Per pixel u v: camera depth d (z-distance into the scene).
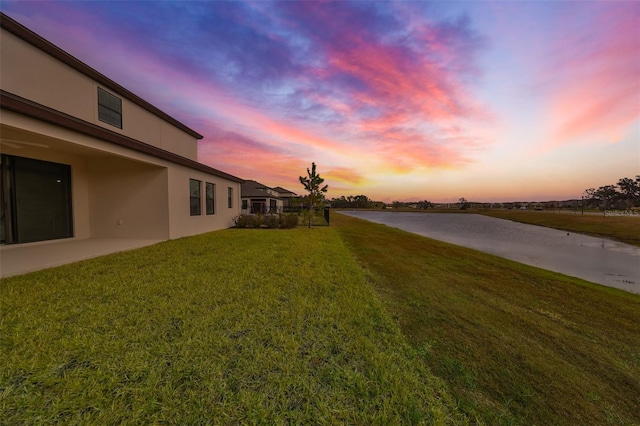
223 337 2.41
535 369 2.26
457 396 1.84
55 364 1.96
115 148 6.43
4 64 6.32
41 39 6.81
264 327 2.64
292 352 2.20
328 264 5.54
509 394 1.91
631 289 5.78
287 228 14.19
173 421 1.48
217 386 1.77
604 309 4.01
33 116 4.52
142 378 1.83
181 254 6.17
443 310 3.52
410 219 32.88
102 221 8.73
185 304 3.16
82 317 2.77
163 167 8.48
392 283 4.68
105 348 2.18
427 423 1.56
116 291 3.57
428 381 1.96
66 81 7.49
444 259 7.45
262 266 5.14
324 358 2.16
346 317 2.95
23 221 7.02
